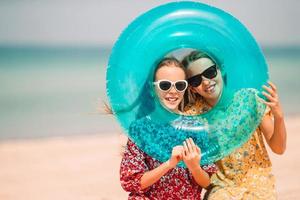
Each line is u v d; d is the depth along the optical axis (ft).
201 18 10.46
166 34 10.44
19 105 41.68
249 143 10.53
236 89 10.54
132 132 10.23
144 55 10.37
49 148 21.80
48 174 17.26
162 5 10.50
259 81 10.42
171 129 10.34
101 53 253.65
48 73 86.12
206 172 10.32
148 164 10.41
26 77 75.92
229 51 10.51
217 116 10.53
